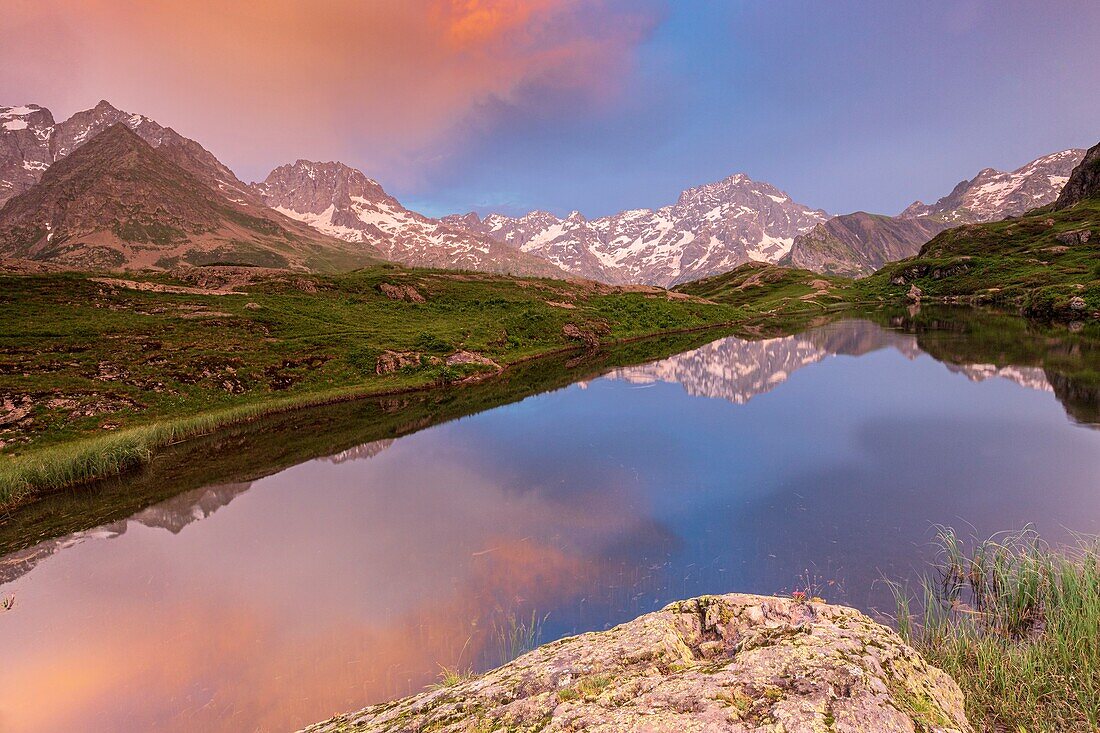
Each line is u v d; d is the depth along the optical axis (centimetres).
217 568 1452
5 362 3556
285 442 2867
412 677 950
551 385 4362
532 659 616
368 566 1418
